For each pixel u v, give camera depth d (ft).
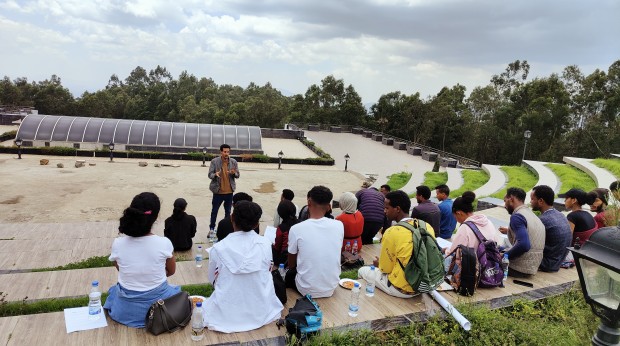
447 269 17.33
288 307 14.73
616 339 8.43
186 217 26.27
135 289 12.59
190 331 12.66
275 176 72.90
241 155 84.89
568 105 140.87
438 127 170.91
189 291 18.66
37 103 237.04
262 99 216.74
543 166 73.87
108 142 84.33
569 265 19.85
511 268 18.48
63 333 12.16
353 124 184.85
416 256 14.90
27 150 73.97
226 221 21.49
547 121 133.49
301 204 54.08
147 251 12.44
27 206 44.27
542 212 19.17
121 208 46.06
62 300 17.15
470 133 161.68
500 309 15.58
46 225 33.88
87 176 61.05
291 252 15.35
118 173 64.85
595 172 60.39
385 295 15.99
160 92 294.05
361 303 15.26
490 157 158.10
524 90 150.41
